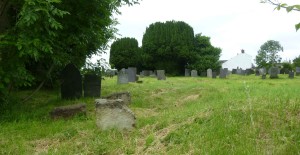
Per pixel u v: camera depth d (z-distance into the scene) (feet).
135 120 29.76
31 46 35.55
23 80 39.17
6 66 37.55
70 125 32.35
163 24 185.78
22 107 43.55
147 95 57.72
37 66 58.85
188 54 179.93
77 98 53.93
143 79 119.44
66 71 54.29
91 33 50.44
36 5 34.58
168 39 181.88
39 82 65.10
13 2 41.65
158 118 32.14
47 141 27.78
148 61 187.73
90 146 25.18
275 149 19.98
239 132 23.27
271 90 46.50
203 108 32.04
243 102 31.78
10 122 34.91
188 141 23.11
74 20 47.39
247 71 167.02
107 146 24.81
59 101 51.37
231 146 21.39
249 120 24.99
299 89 46.88
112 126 29.45
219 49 189.16
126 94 47.01
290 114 25.72
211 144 21.99
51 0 35.53
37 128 31.71
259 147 20.49
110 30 67.92
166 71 184.96
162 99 52.54
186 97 53.83
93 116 36.63
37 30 36.27
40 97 56.59
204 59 181.27
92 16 48.70
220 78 129.59
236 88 56.39
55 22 35.81
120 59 195.11
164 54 181.78
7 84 39.29
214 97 46.60
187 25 186.60
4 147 26.03
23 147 25.70
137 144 25.11
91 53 64.28
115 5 57.00
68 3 45.24
